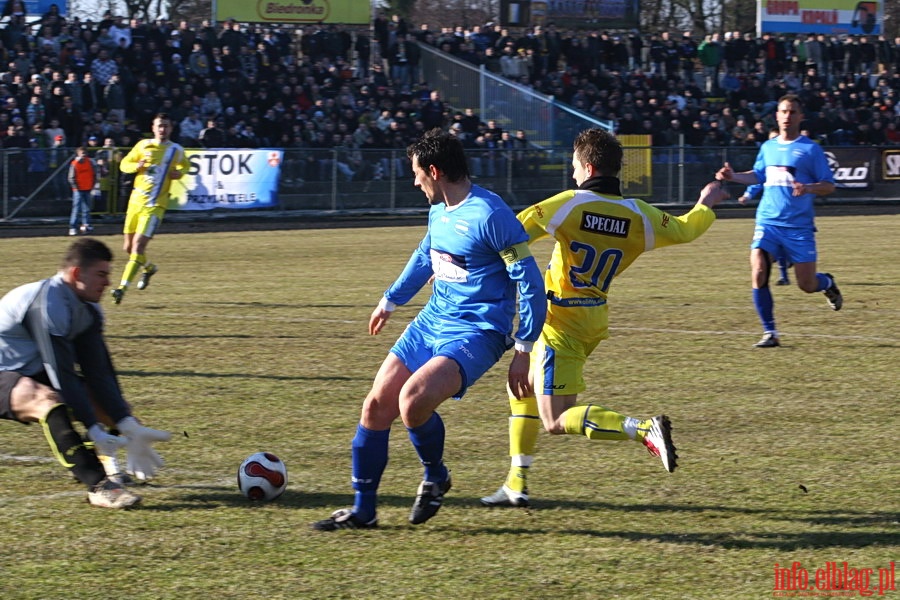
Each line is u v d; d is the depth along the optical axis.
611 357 15.81
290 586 7.06
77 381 8.86
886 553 7.73
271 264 29.36
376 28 58.59
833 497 9.05
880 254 31.80
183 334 17.80
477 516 8.61
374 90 54.94
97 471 8.76
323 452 10.57
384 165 48.44
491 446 10.87
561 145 54.19
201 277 26.31
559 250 8.75
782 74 65.81
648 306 21.34
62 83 45.91
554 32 60.97
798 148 16.75
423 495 8.33
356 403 12.81
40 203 42.81
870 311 20.72
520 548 7.84
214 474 9.77
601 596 6.91
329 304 21.59
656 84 61.22
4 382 8.91
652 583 7.15
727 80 63.41
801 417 12.09
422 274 8.73
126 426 8.50
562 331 8.71
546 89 58.53
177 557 7.61
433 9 91.44
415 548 7.84
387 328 18.53
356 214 47.97
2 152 41.97
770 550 7.80
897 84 65.75
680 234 8.79
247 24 59.25
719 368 14.98
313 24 59.88
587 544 7.93
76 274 8.75
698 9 91.06
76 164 38.72
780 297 22.88
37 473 9.73
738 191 54.50
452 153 8.06
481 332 8.12
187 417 12.02
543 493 9.23
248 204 45.72
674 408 12.56
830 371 14.77
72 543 7.88
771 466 10.05
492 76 56.69
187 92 48.69
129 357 15.73
